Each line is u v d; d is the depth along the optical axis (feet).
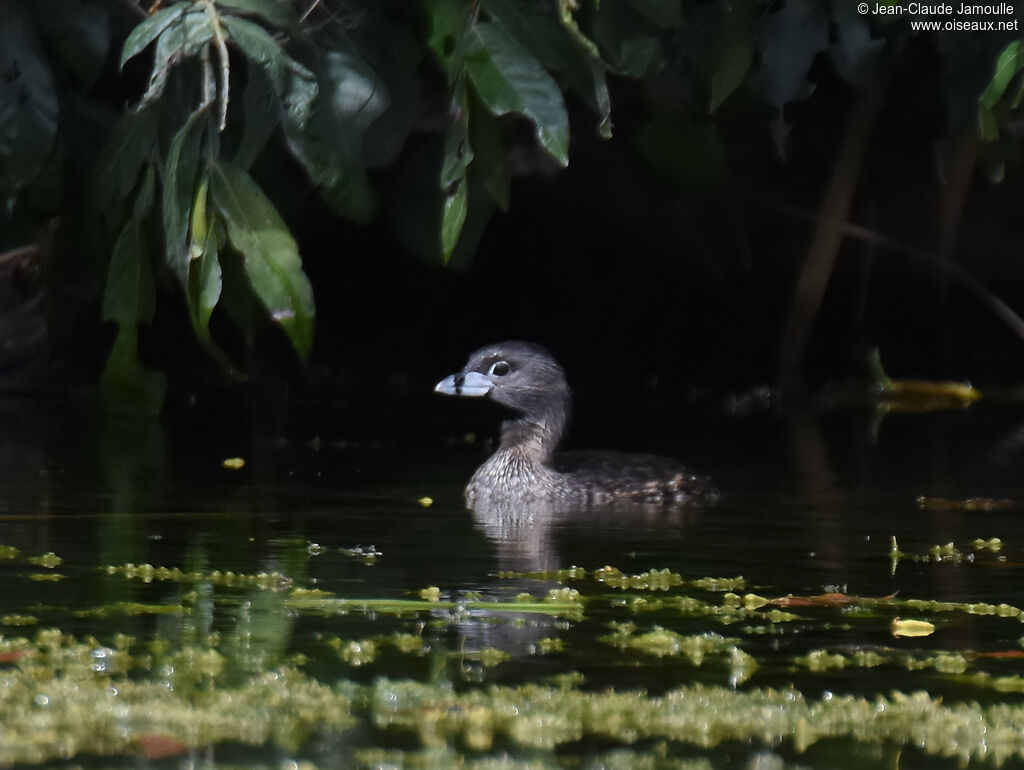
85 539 36.60
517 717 22.36
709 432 61.67
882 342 81.56
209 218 40.88
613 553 35.76
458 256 56.29
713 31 47.57
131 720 22.06
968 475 49.47
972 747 21.39
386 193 60.13
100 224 49.03
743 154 74.38
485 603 29.81
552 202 81.05
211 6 39.75
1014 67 45.65
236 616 28.53
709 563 34.47
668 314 83.10
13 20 45.80
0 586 30.99
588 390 78.84
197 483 46.29
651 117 56.08
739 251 79.46
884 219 79.51
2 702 22.79
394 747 21.12
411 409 69.41
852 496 45.14
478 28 40.73
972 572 33.47
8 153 45.93
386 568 33.53
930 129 71.82
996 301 79.56
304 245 81.41
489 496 45.29
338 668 24.94
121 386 51.31
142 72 58.03
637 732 21.88
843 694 23.84
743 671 25.05
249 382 76.95
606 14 45.16
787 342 79.56
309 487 46.09
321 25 44.68
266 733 21.66
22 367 70.79
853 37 49.32
